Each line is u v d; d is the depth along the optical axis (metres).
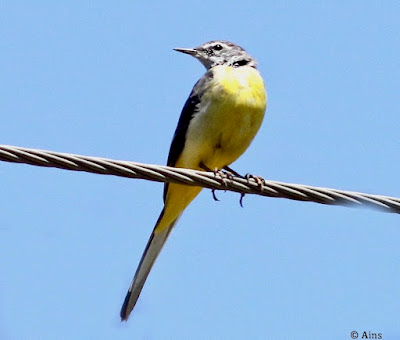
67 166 9.95
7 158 9.72
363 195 10.66
